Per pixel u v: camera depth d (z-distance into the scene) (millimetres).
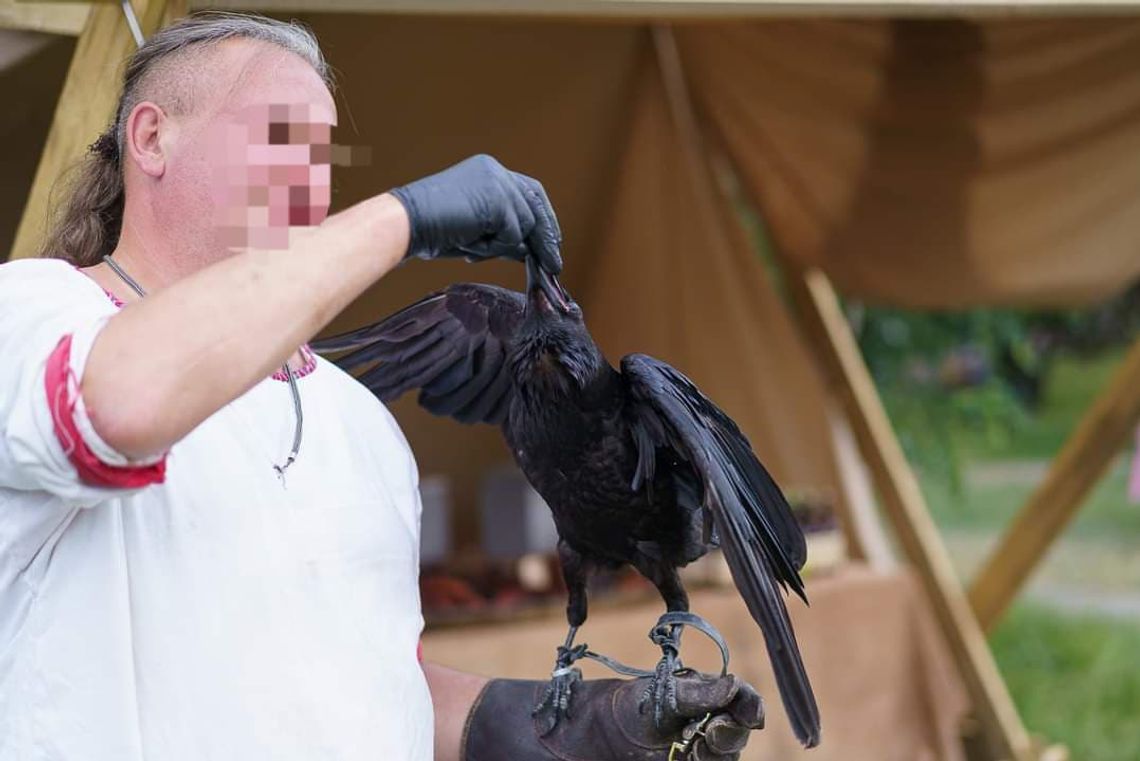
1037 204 6805
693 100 7211
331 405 2318
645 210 7457
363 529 2230
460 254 2047
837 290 7633
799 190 7262
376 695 2170
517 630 5770
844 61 6477
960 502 15000
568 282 7727
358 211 1894
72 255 2297
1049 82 6297
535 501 6828
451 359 2662
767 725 6184
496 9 3348
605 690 2500
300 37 2238
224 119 2029
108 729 1953
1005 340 12820
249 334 1751
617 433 2281
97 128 2934
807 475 7602
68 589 1983
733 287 7492
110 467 1766
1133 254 6965
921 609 6992
